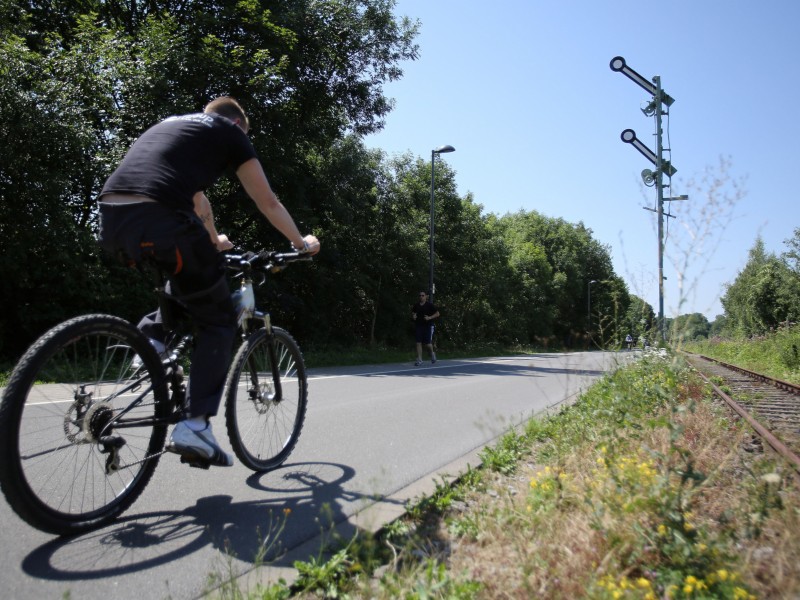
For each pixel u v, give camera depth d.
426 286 29.52
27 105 11.66
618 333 6.96
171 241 2.83
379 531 2.93
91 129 12.78
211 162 3.07
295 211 19.11
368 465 4.32
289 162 18.58
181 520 3.05
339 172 21.47
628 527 2.56
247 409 3.79
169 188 2.86
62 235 11.95
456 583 2.22
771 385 12.22
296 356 4.23
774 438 4.78
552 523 2.75
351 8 19.89
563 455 4.04
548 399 8.51
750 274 56.34
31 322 11.93
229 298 3.23
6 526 2.84
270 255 3.74
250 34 17.31
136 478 3.11
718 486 3.47
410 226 28.53
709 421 5.68
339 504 3.38
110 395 2.91
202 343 3.18
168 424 3.14
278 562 2.60
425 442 5.22
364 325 27.36
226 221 17.55
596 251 79.00
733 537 2.58
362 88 20.91
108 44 13.95
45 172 11.73
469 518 3.04
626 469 3.11
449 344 33.25
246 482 3.73
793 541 2.51
